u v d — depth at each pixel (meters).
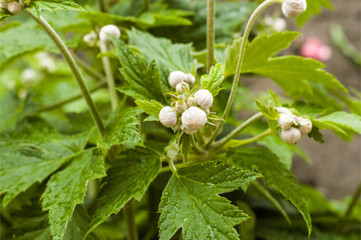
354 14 1.75
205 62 0.45
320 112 0.41
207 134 0.40
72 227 0.38
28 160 0.40
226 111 0.38
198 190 0.35
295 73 0.42
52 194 0.37
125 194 0.36
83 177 0.37
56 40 0.36
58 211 0.36
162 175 0.53
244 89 0.54
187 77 0.37
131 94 0.38
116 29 0.40
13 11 0.34
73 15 0.49
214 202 0.35
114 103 0.45
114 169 0.37
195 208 0.35
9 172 0.40
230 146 0.40
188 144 0.34
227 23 0.51
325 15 1.75
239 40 0.40
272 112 0.36
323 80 0.42
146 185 0.36
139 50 0.41
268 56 0.41
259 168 0.39
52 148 0.41
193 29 0.51
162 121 0.33
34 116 0.53
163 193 0.36
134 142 0.36
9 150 0.41
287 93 0.47
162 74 0.40
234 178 0.35
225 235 0.34
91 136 0.43
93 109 0.39
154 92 0.38
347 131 0.42
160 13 0.50
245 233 0.54
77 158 0.39
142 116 0.43
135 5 0.53
